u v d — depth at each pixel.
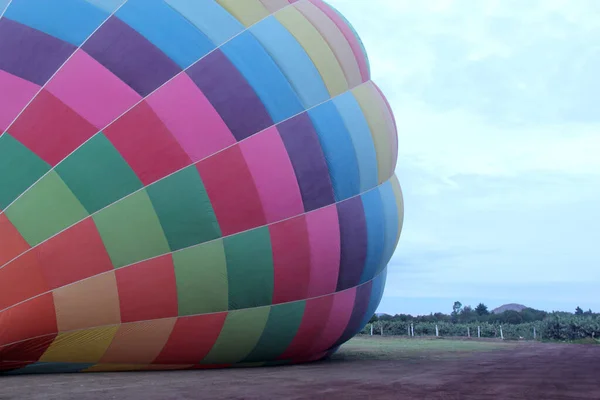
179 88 10.21
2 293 8.84
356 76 13.42
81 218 9.34
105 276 9.43
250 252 10.52
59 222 9.23
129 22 10.32
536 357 16.38
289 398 7.10
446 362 14.01
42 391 7.56
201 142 10.18
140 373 10.23
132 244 9.59
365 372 10.95
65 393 7.39
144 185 9.73
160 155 9.86
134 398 7.04
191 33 10.77
